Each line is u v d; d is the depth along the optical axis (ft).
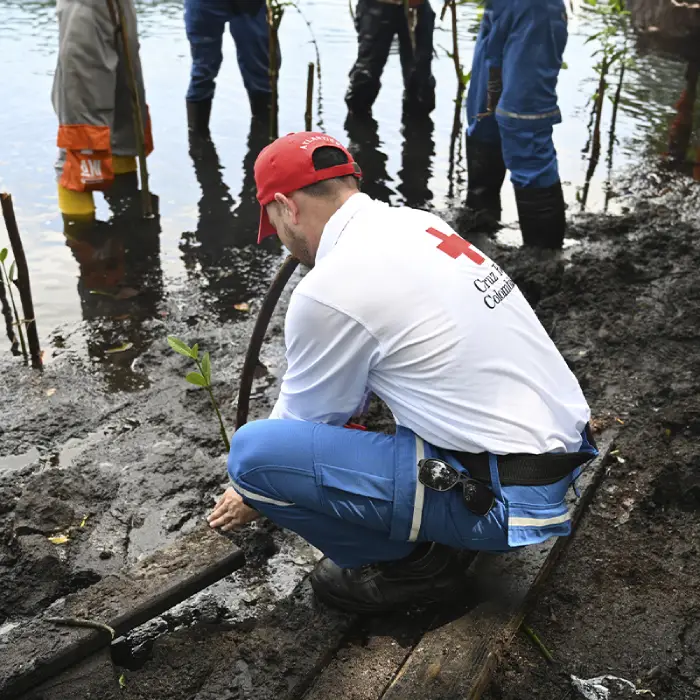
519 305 7.13
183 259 15.11
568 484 7.33
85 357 12.23
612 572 8.36
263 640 7.57
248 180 18.37
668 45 20.12
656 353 12.00
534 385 6.93
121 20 14.84
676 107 21.09
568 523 7.14
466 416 6.76
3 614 7.95
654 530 8.87
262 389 11.60
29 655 6.89
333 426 7.20
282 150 7.11
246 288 14.30
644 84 24.07
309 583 8.29
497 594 7.75
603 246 15.37
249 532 8.98
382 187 17.95
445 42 26.40
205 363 9.58
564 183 18.16
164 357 12.28
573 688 7.17
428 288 6.68
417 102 21.75
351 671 7.19
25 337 12.66
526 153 14.43
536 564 8.07
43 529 9.00
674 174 18.63
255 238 15.96
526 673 7.30
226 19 19.39
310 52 25.93
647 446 10.00
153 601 7.47
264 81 21.36
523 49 13.56
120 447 10.37
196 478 9.87
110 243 15.55
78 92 15.40
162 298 13.87
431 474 6.76
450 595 7.63
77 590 8.29
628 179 18.38
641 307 13.25
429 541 7.28
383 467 6.92
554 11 13.25
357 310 6.63
